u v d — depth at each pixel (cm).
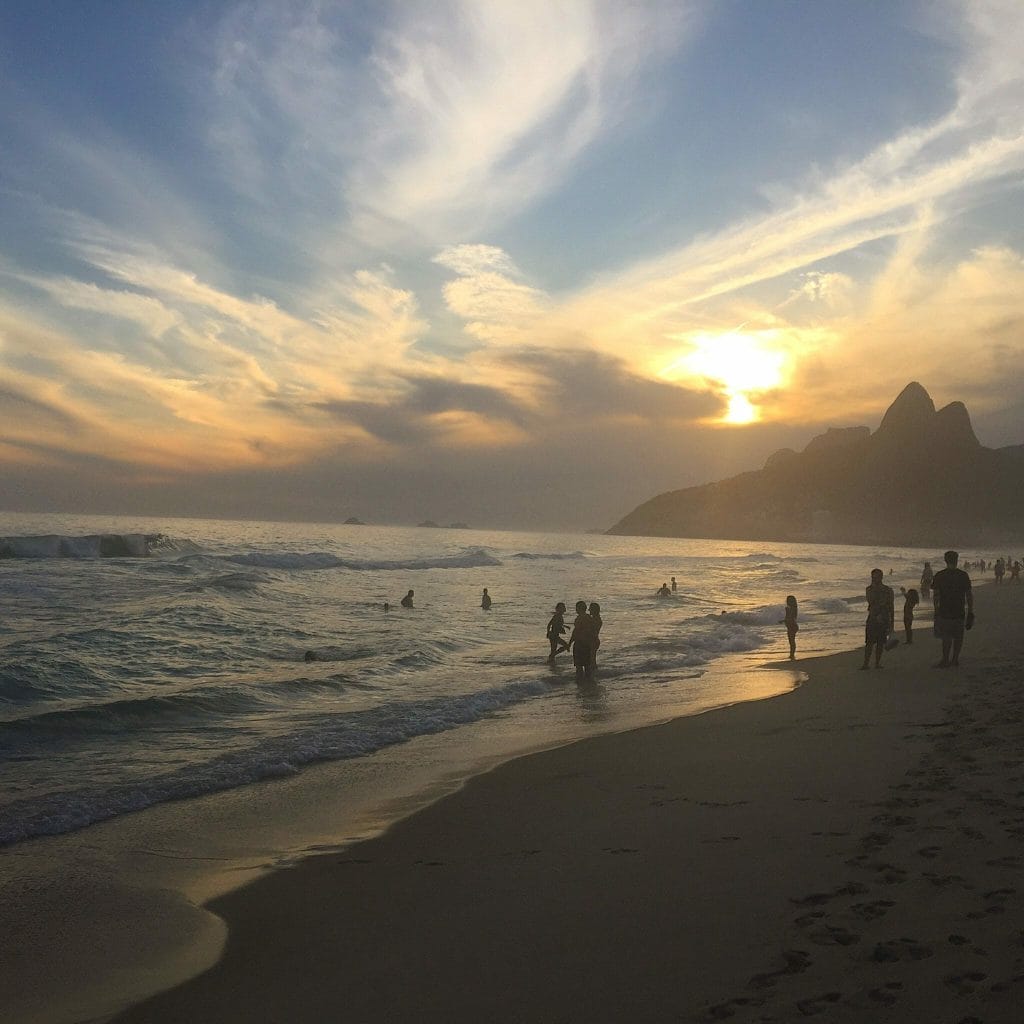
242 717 1168
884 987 293
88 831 661
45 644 1753
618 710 1215
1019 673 1261
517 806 691
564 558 9362
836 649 1995
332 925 445
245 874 551
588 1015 304
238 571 4812
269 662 1766
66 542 5528
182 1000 362
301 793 775
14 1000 371
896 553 17288
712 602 3797
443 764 889
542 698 1341
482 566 7162
